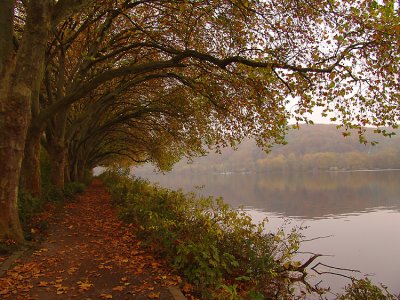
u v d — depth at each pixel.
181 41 15.02
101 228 11.16
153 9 15.73
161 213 11.23
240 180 105.25
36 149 12.84
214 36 14.18
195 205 11.67
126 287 6.18
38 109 12.58
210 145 20.11
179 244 7.48
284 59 11.22
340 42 10.00
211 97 13.93
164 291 5.98
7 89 8.40
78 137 22.94
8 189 8.37
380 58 10.12
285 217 31.48
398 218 31.34
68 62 20.19
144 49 17.19
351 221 29.72
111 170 47.44
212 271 6.64
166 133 25.25
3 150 8.33
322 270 14.53
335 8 10.46
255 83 11.73
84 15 14.70
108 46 14.85
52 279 6.57
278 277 8.71
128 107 25.11
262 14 11.44
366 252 18.66
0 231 8.19
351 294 8.43
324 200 48.28
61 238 9.67
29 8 8.42
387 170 127.31
